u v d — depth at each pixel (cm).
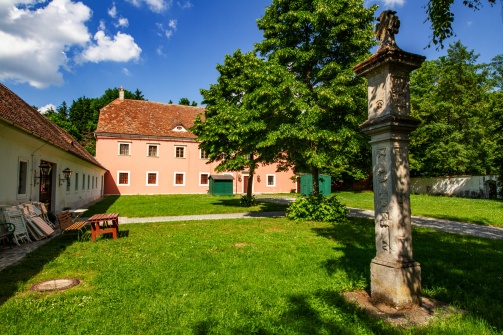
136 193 3981
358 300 469
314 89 1249
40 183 1392
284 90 1177
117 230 1035
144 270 616
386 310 430
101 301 464
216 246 847
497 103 2997
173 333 366
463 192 3381
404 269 438
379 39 474
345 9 1191
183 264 659
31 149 1234
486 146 3491
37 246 894
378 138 464
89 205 2295
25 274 609
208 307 436
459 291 502
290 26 1267
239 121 1399
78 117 6256
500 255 757
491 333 365
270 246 847
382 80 462
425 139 3497
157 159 4097
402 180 450
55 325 390
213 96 2189
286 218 1491
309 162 1234
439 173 3719
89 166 2577
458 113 3528
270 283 538
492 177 3120
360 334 363
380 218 466
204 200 2861
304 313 423
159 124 4262
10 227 880
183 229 1177
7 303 464
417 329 374
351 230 1113
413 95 3575
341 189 4556
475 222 1384
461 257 732
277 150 1350
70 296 487
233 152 2067
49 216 1334
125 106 4306
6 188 1011
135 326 385
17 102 1519
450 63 3656
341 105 1177
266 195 4125
